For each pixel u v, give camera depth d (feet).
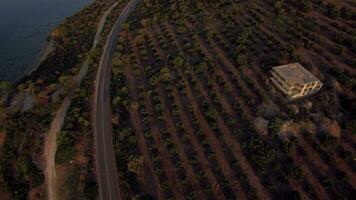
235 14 514.27
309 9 477.36
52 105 425.28
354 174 292.20
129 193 315.78
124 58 476.13
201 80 411.34
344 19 452.76
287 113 339.16
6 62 612.29
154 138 359.46
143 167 334.65
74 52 559.79
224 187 302.25
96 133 388.78
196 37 485.97
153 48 488.85
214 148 335.26
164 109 388.37
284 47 414.62
